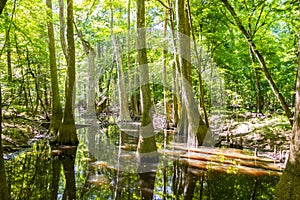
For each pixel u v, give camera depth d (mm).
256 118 15883
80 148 12133
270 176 8055
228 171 8531
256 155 10609
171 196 6586
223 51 16578
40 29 15508
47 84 20609
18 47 15469
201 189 7020
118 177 8062
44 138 14219
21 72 17250
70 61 13000
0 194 4020
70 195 6578
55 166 9141
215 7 12766
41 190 6828
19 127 14453
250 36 10094
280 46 16438
